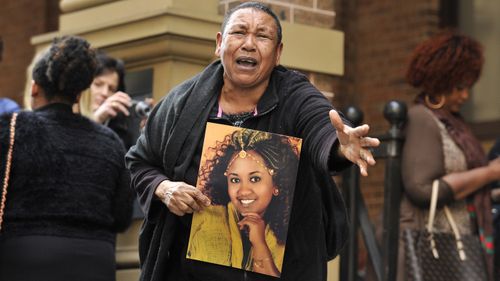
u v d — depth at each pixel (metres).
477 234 5.39
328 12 5.90
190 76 5.41
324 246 3.54
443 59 5.42
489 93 9.44
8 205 4.44
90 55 4.68
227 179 3.43
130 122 5.45
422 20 9.82
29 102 5.25
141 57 5.51
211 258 3.43
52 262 4.42
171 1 5.38
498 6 9.51
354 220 5.59
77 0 6.00
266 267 3.40
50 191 4.47
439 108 5.47
